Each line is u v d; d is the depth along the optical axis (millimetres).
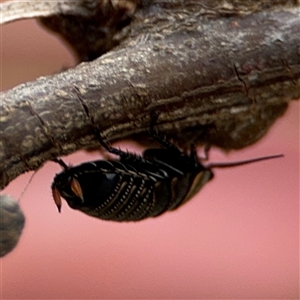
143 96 141
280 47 144
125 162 159
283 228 285
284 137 304
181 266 267
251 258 271
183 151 155
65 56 269
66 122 138
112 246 273
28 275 259
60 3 149
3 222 140
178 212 292
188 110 143
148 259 269
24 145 136
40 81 139
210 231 283
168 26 145
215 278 263
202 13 145
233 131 150
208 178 164
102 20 149
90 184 159
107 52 146
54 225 275
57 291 255
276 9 146
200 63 143
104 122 140
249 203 293
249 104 146
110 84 140
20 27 260
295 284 263
